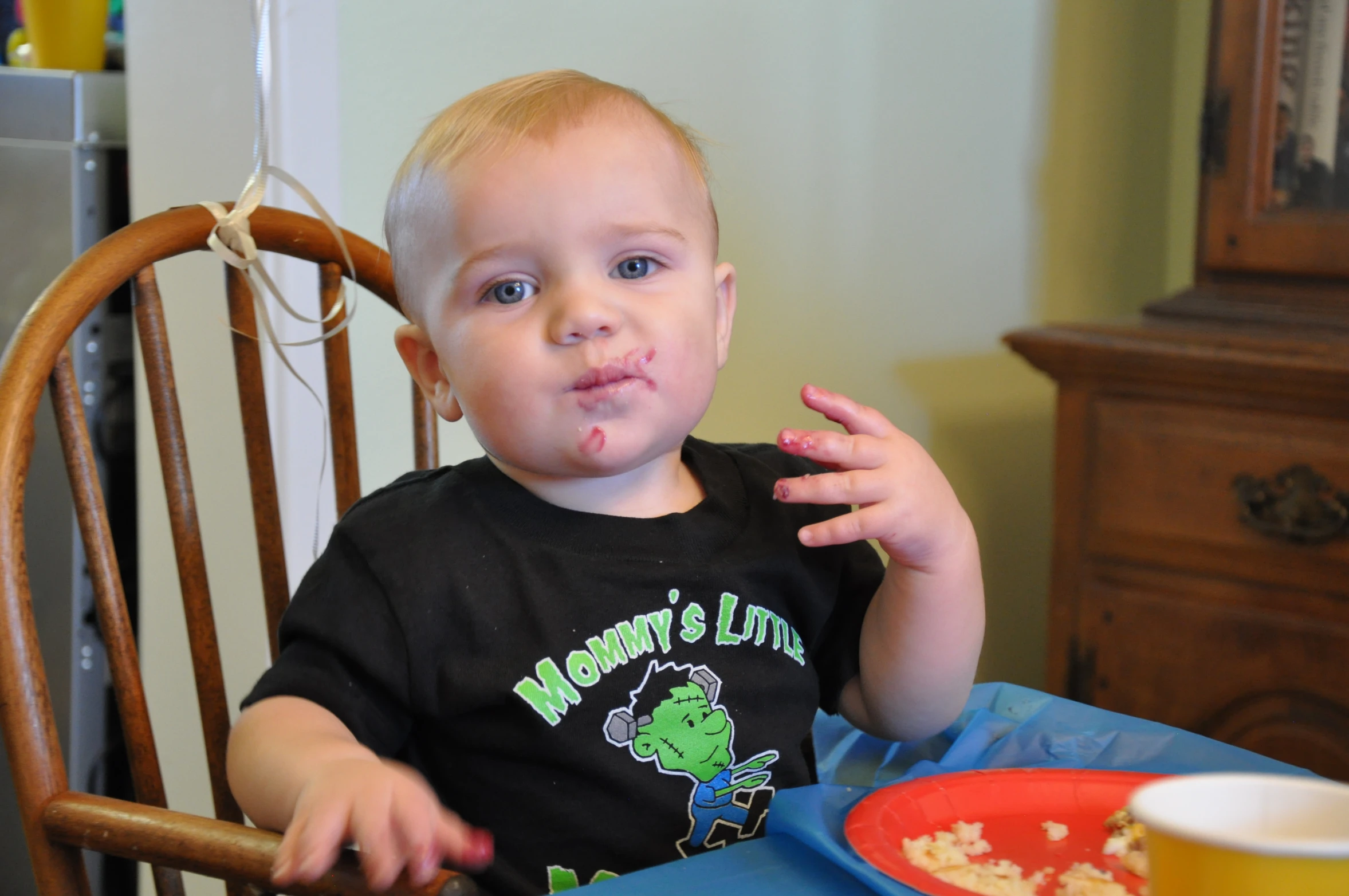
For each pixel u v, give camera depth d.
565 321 0.72
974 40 1.85
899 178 1.80
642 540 0.79
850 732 0.95
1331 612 1.39
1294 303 1.51
